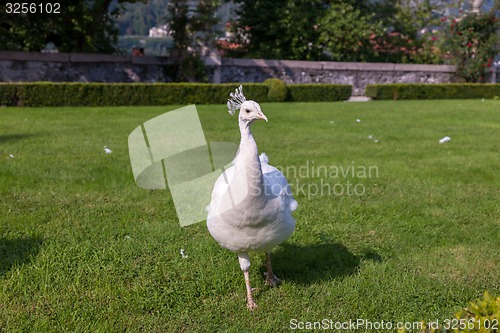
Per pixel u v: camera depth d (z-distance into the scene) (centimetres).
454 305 368
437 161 808
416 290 386
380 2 2720
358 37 2428
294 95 1984
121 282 399
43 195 601
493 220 540
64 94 1609
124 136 997
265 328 341
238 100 325
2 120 1222
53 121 1223
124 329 342
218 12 2498
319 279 407
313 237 493
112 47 2306
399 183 677
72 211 551
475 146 945
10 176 667
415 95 2177
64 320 345
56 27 1955
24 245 456
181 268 422
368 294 382
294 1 2428
